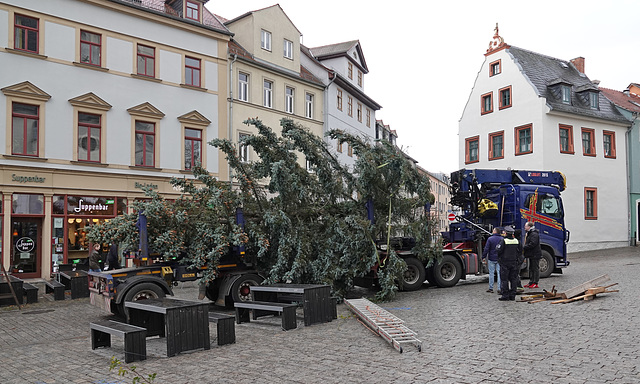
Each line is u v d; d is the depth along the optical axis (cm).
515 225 1598
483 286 1508
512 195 1612
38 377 672
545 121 3002
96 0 2045
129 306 859
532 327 859
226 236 1172
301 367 663
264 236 1212
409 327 902
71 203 1973
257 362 700
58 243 1934
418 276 1435
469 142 3534
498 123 3300
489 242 1356
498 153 3309
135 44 2177
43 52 1917
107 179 2067
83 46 2038
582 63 3622
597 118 3206
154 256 1159
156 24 2245
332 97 3247
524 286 1439
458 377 588
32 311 1281
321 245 1280
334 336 860
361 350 746
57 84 1947
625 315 934
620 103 3547
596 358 646
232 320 841
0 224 1798
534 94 3047
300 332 912
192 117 2339
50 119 1925
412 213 1398
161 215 1126
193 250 1151
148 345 855
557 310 1023
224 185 1236
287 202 1293
